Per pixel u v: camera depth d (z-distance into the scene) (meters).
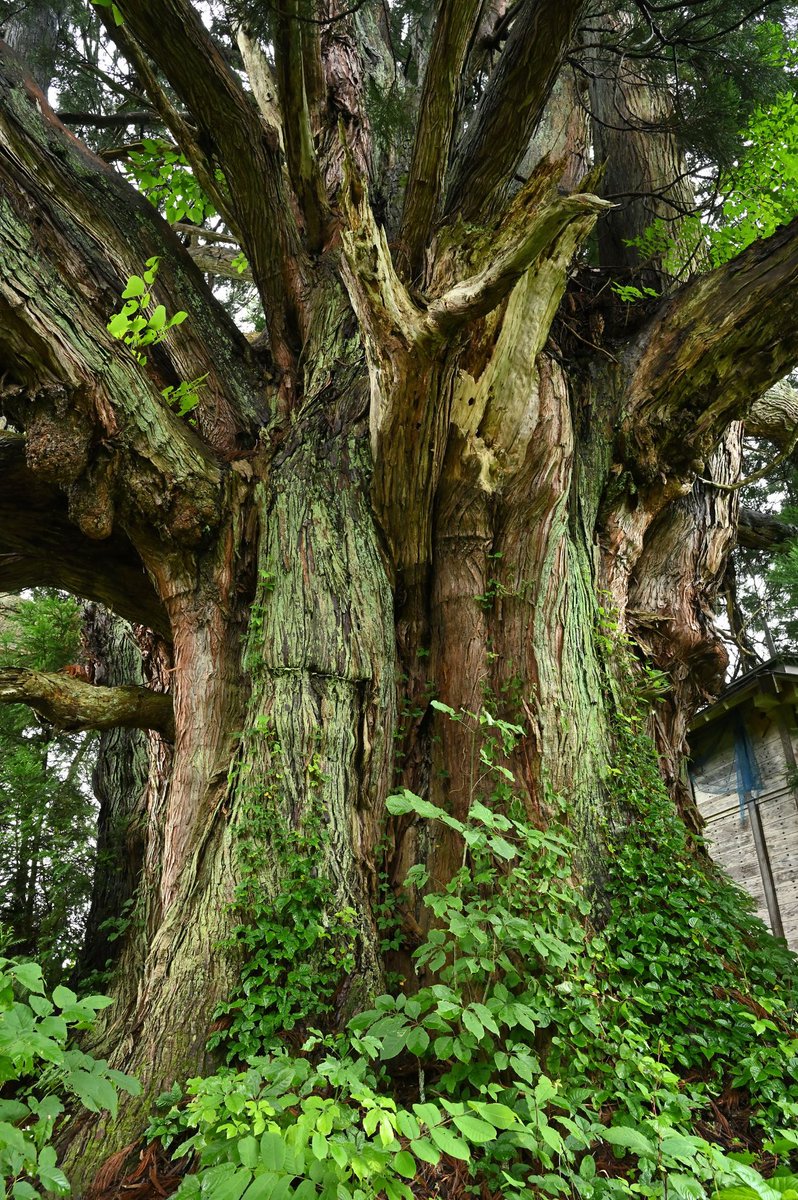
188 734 4.30
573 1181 2.21
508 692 4.04
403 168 6.29
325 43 6.25
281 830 3.59
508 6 5.85
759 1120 2.85
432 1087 2.94
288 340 5.49
